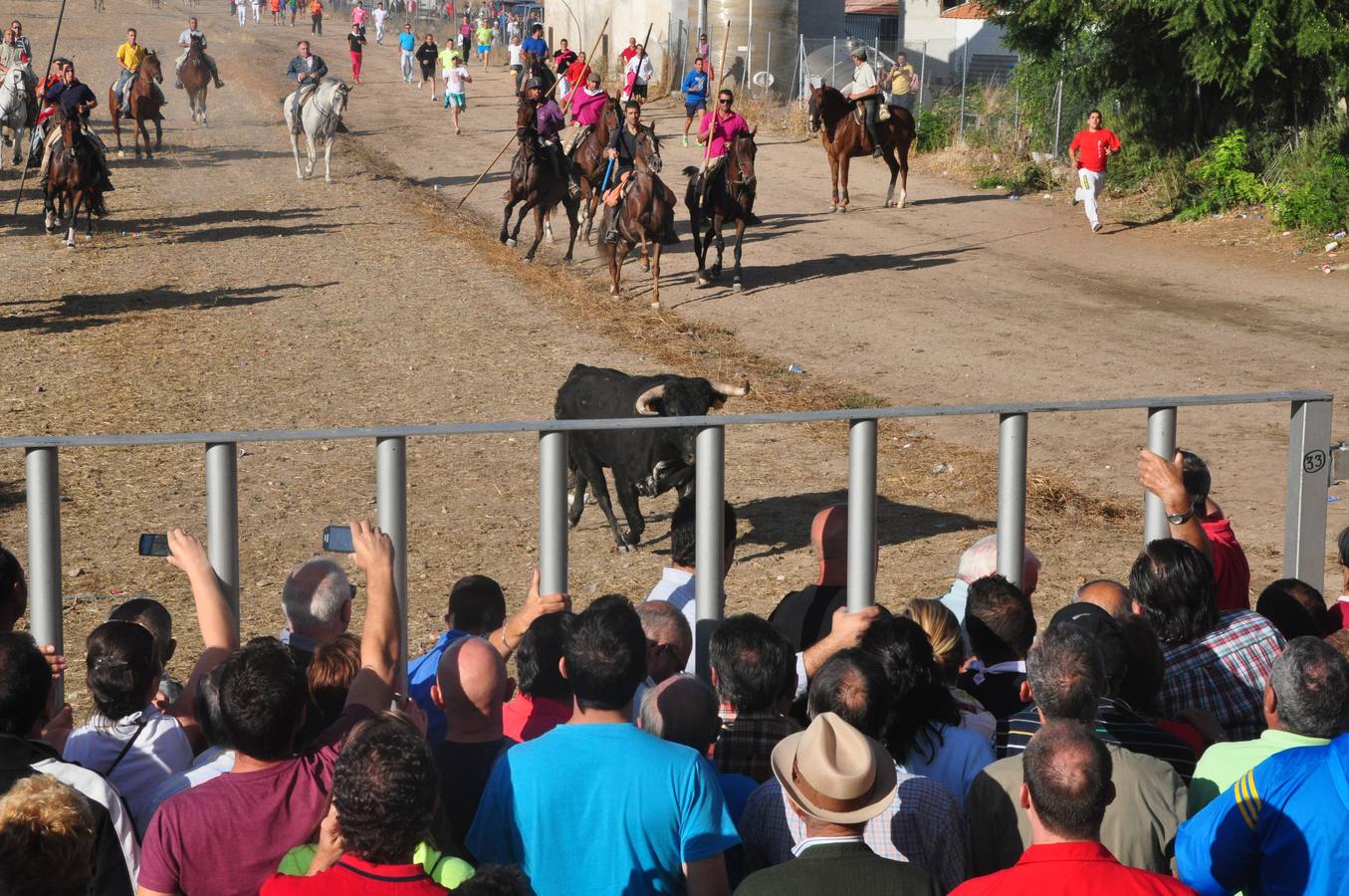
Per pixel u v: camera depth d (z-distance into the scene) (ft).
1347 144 78.43
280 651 11.99
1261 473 38.81
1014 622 15.49
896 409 17.39
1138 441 42.65
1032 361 53.11
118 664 13.58
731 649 13.73
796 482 39.17
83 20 201.36
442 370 50.85
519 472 39.73
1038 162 97.71
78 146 70.44
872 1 184.24
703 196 66.39
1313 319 58.70
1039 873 10.21
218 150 108.58
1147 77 87.86
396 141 116.98
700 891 11.73
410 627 28.32
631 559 33.55
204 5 244.42
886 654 13.29
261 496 36.99
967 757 13.50
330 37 213.46
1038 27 90.27
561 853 11.82
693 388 30.40
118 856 12.14
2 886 9.66
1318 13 74.13
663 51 142.92
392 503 16.10
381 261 71.10
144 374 49.29
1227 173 81.35
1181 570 15.72
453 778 13.07
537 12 194.49
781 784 11.59
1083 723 12.31
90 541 33.04
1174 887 10.17
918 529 34.96
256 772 11.69
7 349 52.29
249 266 69.10
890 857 12.08
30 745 12.57
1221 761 12.59
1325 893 11.14
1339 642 14.49
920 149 108.58
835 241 79.05
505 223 75.05
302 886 10.08
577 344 55.36
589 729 12.10
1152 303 63.05
